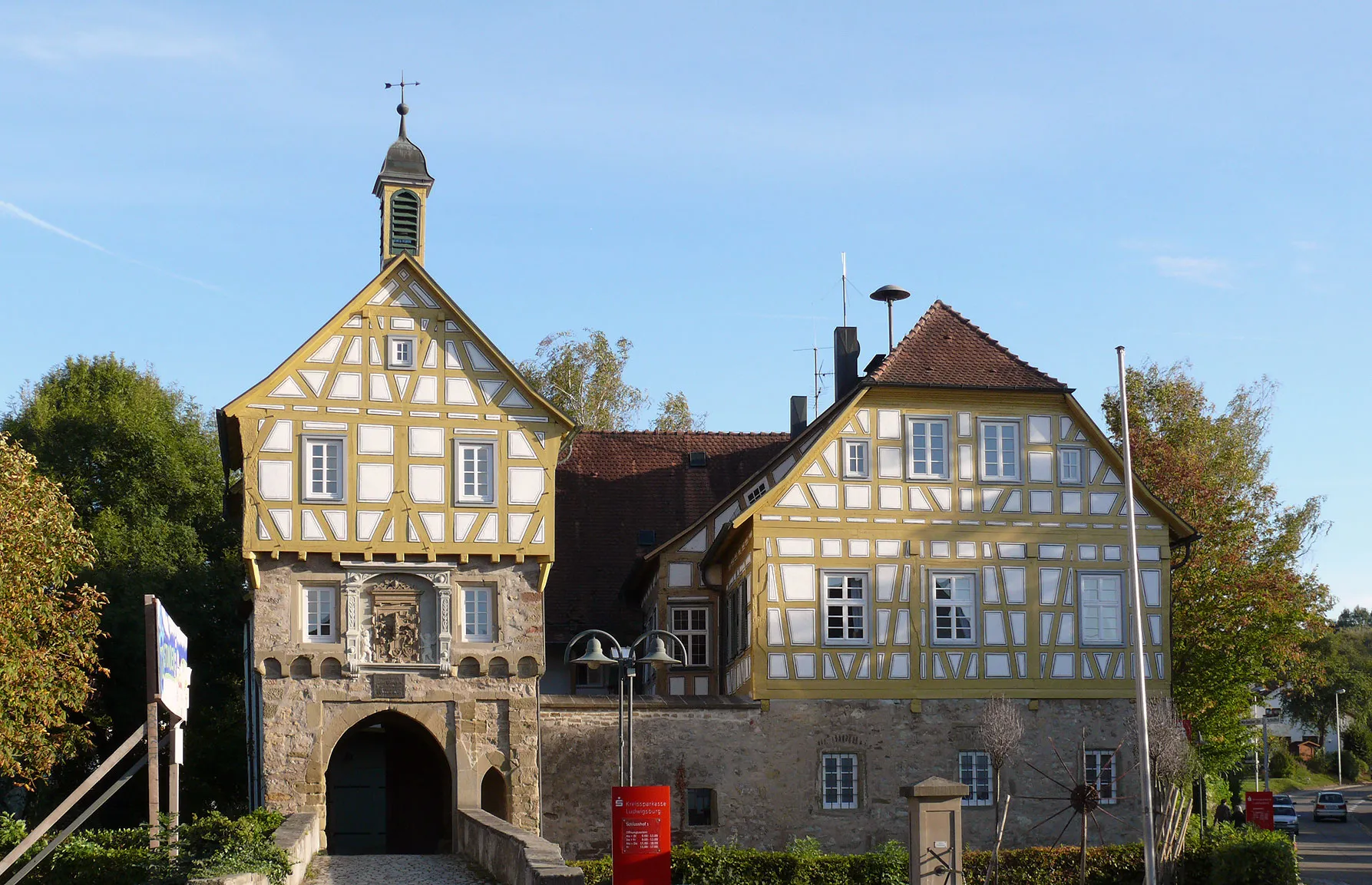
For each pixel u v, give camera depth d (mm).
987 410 29625
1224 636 35781
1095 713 28875
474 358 28094
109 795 18641
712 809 27641
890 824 27938
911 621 28688
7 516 23469
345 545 26938
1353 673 97938
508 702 27312
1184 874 26656
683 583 32438
